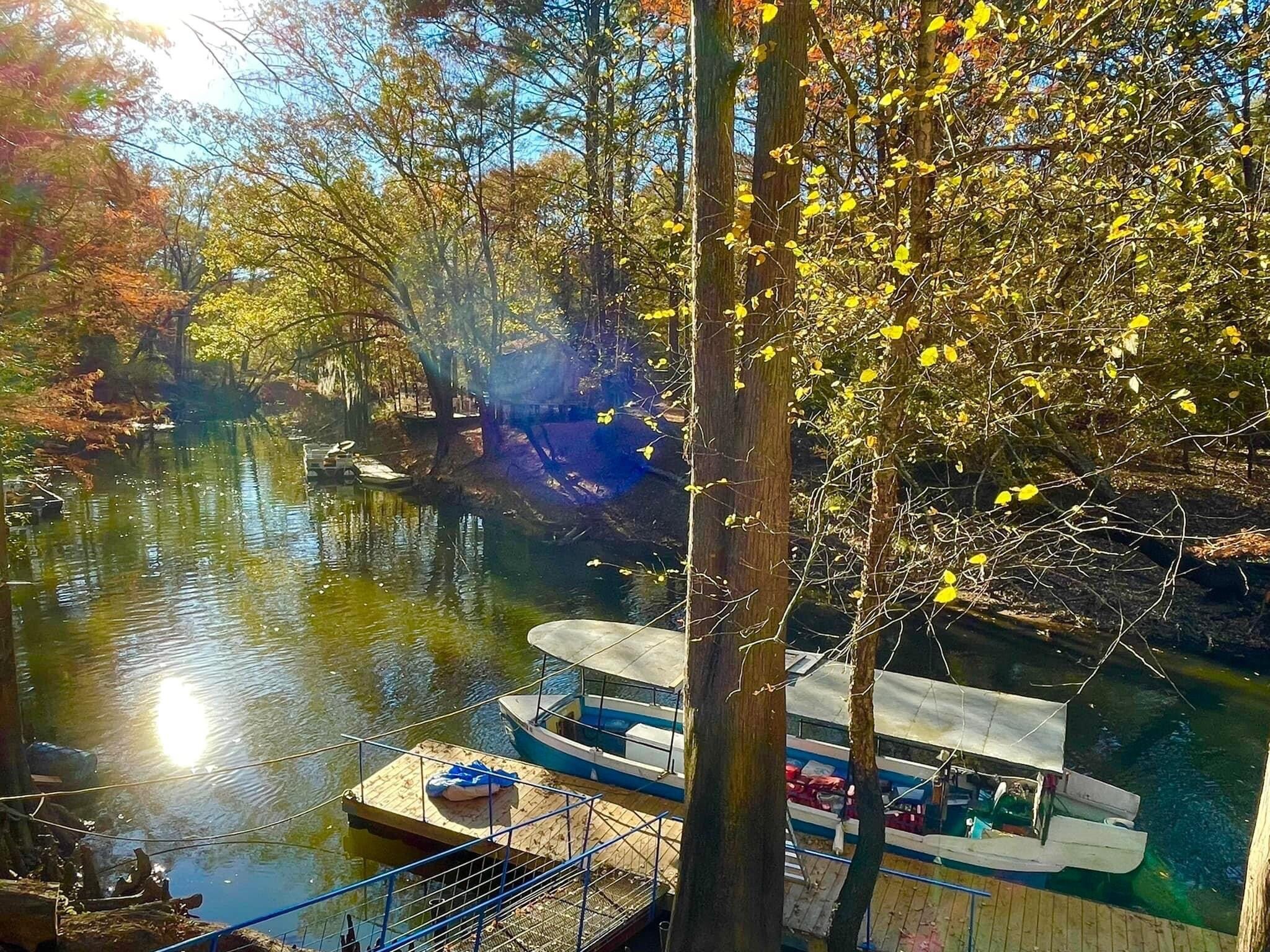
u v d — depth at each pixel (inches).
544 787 494.3
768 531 319.0
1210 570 849.5
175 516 1371.8
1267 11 334.6
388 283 1584.6
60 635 842.8
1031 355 350.0
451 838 494.6
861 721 328.5
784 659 329.7
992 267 328.8
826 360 440.8
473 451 1759.4
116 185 589.0
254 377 2834.6
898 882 449.7
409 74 1344.7
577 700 659.4
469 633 877.2
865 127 417.7
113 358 1868.8
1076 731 669.3
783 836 334.6
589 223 1243.2
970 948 387.9
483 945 398.9
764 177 308.7
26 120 477.1
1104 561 926.4
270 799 569.9
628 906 429.7
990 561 289.7
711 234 318.3
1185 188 329.1
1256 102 396.2
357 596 993.5
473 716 693.9
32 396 681.6
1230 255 348.8
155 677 751.1
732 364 321.7
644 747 602.2
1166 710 702.5
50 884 339.0
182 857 507.5
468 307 1533.0
